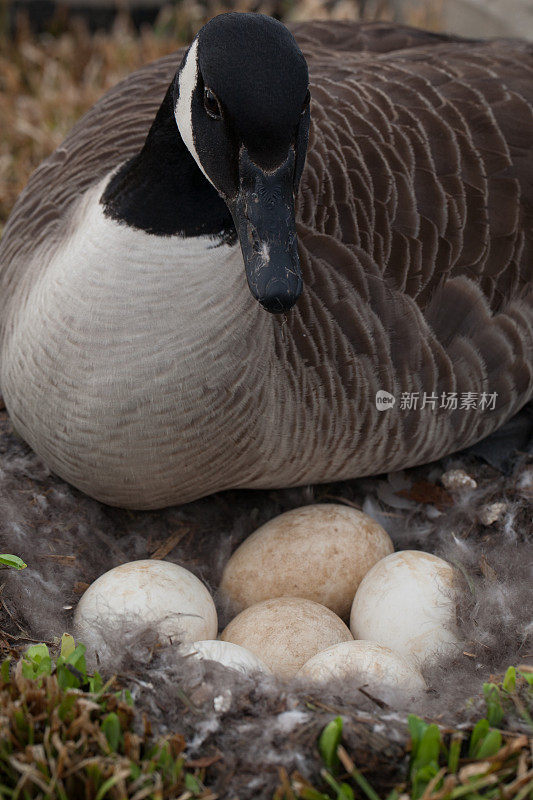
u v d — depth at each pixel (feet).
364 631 17.37
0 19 35.01
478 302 18.92
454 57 21.76
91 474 18.17
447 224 18.69
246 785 13.64
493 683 15.23
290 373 17.25
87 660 16.01
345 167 18.53
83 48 34.12
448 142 19.19
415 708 14.82
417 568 17.56
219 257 16.19
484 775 13.37
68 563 18.83
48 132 30.17
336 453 18.70
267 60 14.06
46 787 13.08
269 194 14.29
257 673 15.21
